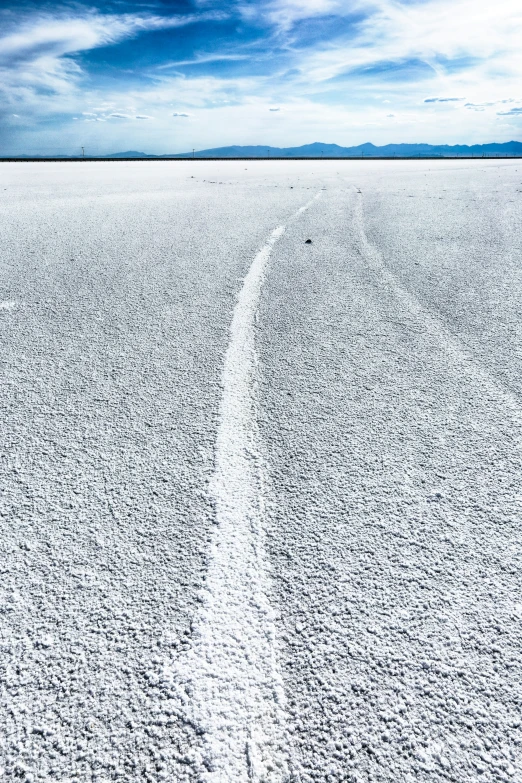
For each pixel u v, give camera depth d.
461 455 1.77
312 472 1.70
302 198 10.38
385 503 1.54
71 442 1.86
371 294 3.69
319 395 2.23
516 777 0.86
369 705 0.98
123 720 0.96
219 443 1.86
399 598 1.21
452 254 4.99
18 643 1.10
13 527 1.44
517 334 2.87
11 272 4.24
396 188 12.94
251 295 3.69
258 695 1.00
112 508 1.52
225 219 7.32
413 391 2.24
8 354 2.63
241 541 1.40
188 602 1.21
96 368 2.48
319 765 0.89
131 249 5.22
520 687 1.01
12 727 0.94
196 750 0.91
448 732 0.94
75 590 1.24
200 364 2.55
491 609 1.18
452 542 1.38
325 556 1.34
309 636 1.12
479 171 22.06
